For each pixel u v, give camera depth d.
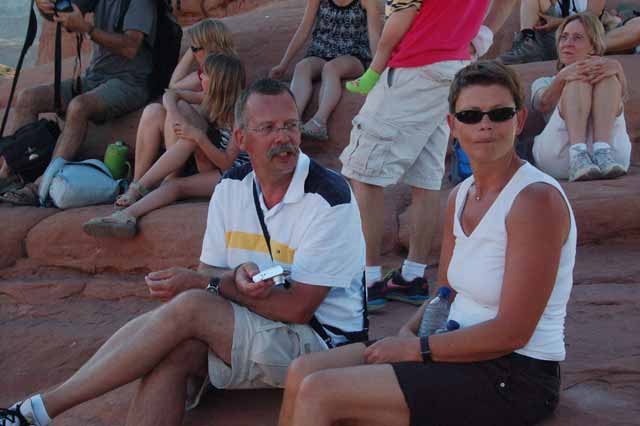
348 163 3.88
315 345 2.88
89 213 4.80
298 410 2.43
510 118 2.51
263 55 6.64
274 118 2.80
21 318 4.46
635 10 6.34
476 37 4.08
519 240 2.43
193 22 11.37
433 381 2.43
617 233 4.28
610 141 4.63
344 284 2.85
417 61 3.73
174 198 4.76
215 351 2.83
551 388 2.56
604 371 3.04
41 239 4.75
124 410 3.30
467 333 2.45
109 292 4.52
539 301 2.40
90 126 5.88
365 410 2.43
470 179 2.74
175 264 4.52
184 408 2.85
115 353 2.78
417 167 3.97
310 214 2.86
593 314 3.58
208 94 4.84
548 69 5.56
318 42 5.82
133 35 5.71
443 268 2.86
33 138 5.40
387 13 3.76
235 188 3.04
